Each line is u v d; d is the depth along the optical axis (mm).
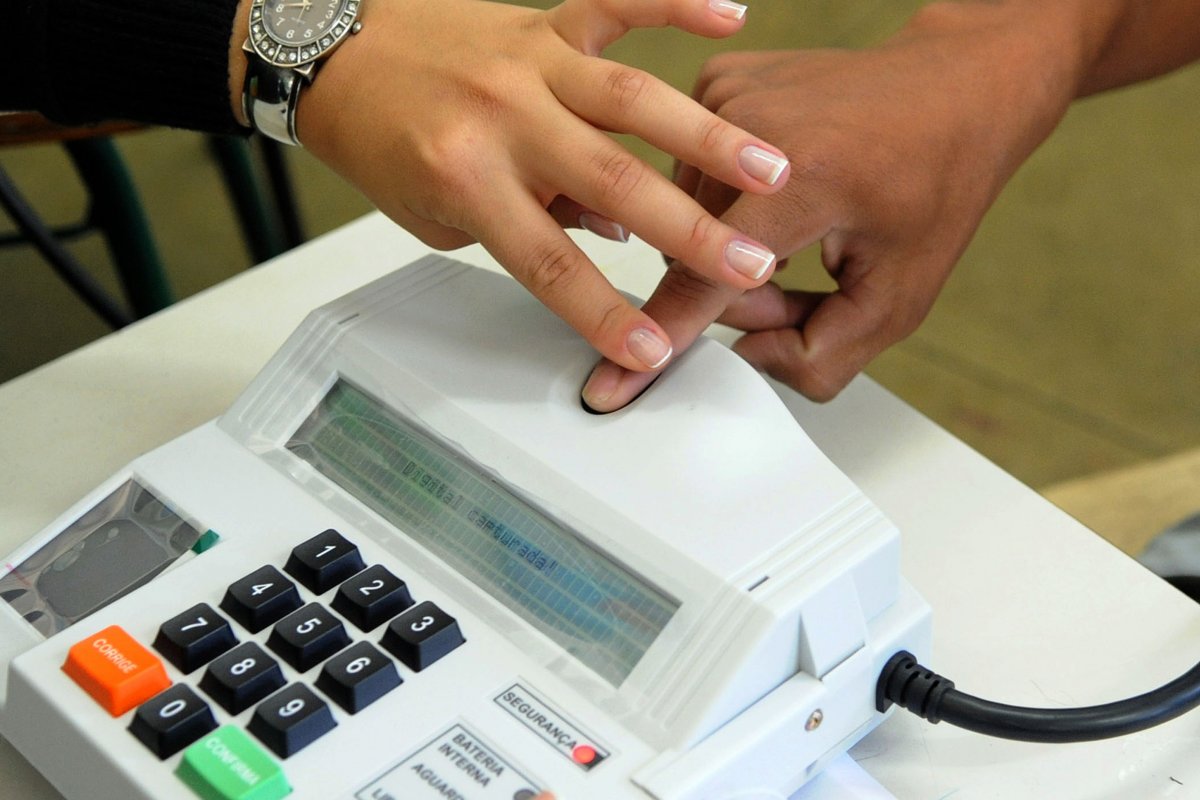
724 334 670
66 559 500
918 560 569
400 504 502
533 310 554
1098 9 718
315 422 536
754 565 435
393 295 563
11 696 445
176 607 462
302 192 1822
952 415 1563
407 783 403
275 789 396
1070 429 1542
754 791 424
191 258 1726
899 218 615
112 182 1095
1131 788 475
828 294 652
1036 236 1784
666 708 417
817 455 478
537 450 483
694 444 481
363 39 573
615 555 452
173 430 627
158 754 409
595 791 399
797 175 588
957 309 1697
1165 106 1974
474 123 532
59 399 646
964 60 662
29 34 603
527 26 553
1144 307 1687
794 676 436
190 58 596
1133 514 1099
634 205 508
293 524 500
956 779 481
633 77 516
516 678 437
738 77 663
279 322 705
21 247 1708
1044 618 541
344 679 424
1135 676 514
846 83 638
